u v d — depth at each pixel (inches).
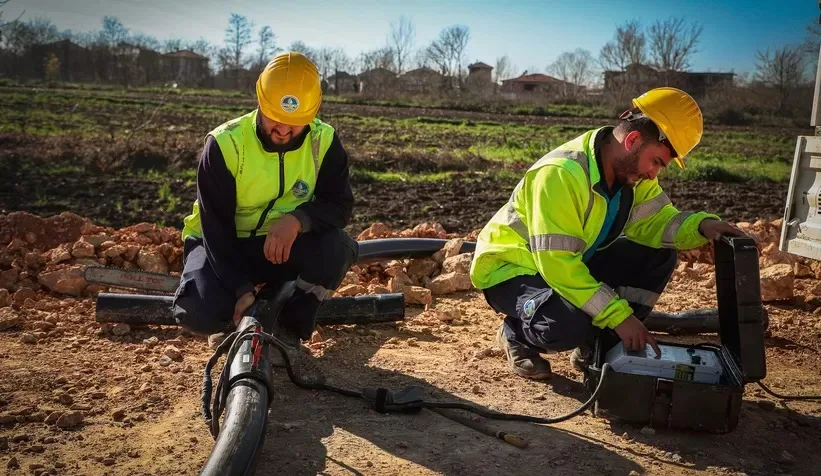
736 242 112.8
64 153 614.5
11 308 167.8
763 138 1429.6
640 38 2659.9
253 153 127.0
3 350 145.3
